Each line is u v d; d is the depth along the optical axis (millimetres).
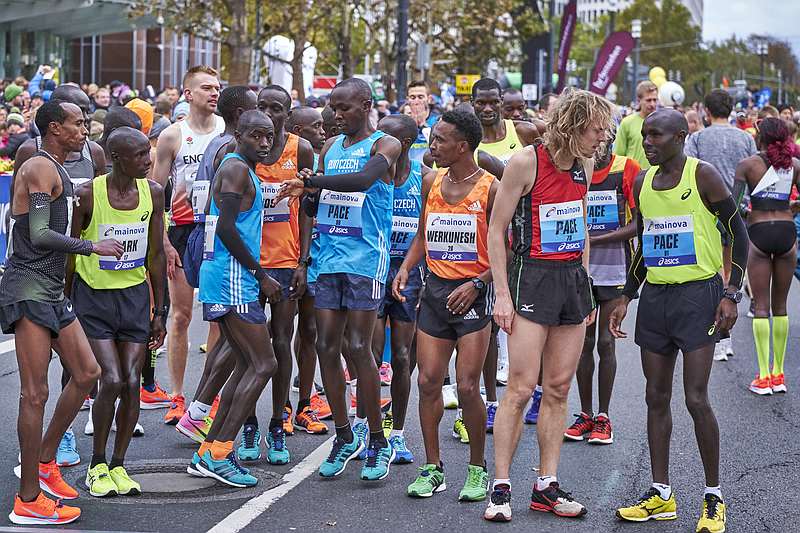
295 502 8547
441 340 8664
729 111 15578
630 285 8672
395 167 10023
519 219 8172
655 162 8281
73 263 8859
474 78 49000
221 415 8977
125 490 8656
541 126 12445
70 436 9531
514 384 8227
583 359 10578
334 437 10070
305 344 10812
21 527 7824
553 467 8398
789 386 13109
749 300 19688
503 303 8141
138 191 8969
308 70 38000
